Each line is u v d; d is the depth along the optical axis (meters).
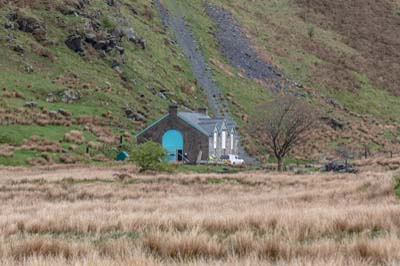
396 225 22.38
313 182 62.22
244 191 53.19
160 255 17.22
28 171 77.19
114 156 101.56
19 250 17.31
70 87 131.38
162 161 79.75
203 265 15.00
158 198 43.94
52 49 145.50
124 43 166.62
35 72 133.38
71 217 25.25
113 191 49.94
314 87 196.00
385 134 169.00
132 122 125.50
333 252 16.33
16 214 29.62
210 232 21.91
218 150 114.62
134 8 199.88
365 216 23.67
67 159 92.12
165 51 181.50
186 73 174.00
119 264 14.73
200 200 40.44
